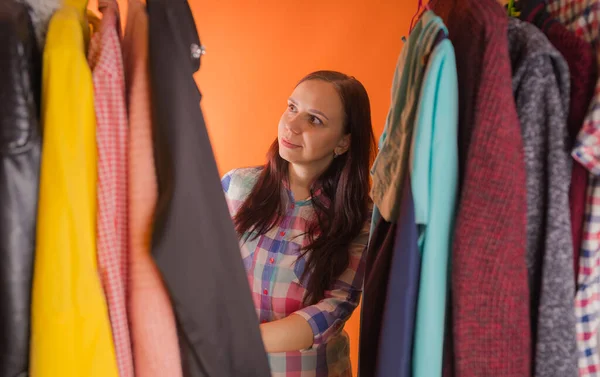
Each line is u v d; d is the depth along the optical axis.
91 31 0.59
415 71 0.61
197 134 0.47
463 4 0.58
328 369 1.07
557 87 0.53
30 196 0.43
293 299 1.05
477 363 0.53
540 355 0.54
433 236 0.54
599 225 0.56
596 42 0.55
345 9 1.26
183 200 0.45
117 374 0.47
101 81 0.47
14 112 0.42
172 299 0.47
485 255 0.51
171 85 0.45
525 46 0.54
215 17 1.32
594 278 0.57
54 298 0.43
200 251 0.47
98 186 0.46
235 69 1.35
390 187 0.66
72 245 0.44
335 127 1.05
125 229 0.50
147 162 0.48
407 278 0.55
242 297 0.52
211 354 0.49
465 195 0.52
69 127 0.44
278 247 1.08
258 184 1.14
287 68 1.33
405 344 0.55
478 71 0.53
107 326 0.46
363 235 1.08
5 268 0.43
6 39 0.41
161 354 0.49
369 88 1.30
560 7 0.60
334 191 1.10
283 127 1.07
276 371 1.02
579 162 0.56
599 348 0.60
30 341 0.45
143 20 0.49
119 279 0.48
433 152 0.54
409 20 1.24
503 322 0.52
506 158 0.50
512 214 0.51
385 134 0.79
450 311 0.57
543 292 0.53
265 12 1.30
